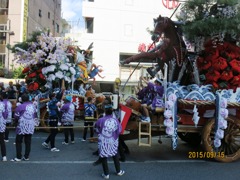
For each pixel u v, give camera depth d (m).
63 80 11.98
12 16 32.34
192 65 8.59
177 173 6.79
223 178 6.49
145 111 7.76
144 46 30.84
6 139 10.06
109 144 6.25
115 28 31.89
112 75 31.39
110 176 6.49
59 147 9.40
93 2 31.67
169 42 8.59
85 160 7.81
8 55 31.80
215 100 7.57
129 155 8.49
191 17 8.38
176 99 7.49
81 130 13.01
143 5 32.28
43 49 12.05
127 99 8.38
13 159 7.69
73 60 12.62
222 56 7.84
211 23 7.67
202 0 7.91
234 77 7.71
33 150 8.88
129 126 7.85
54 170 6.86
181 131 7.81
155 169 7.08
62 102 10.59
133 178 6.38
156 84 8.17
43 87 12.29
